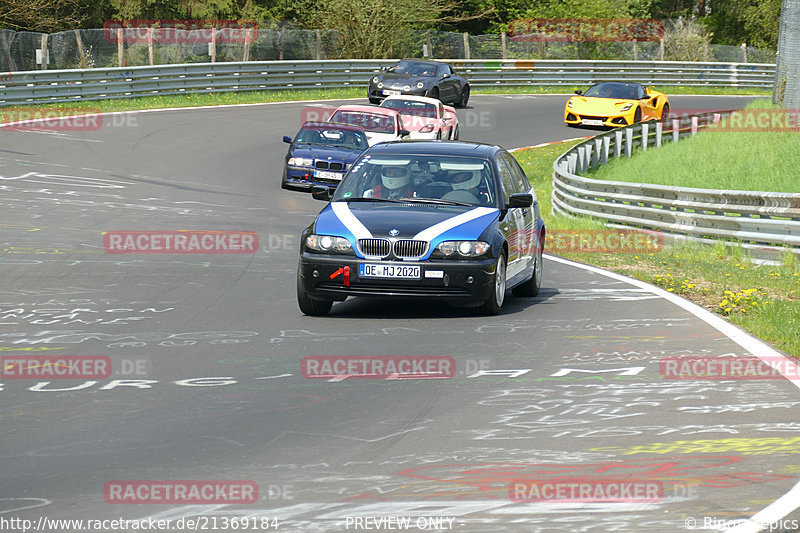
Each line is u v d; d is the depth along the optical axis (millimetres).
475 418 24219
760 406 25609
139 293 40438
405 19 171000
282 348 31312
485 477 19875
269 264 48688
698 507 18219
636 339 33719
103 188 72062
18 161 80750
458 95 138500
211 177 82438
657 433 23125
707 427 23656
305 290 36250
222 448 21531
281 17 187750
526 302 41062
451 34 176875
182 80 127938
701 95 177125
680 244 59781
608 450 21797
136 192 71688
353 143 83250
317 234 36500
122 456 20875
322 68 146000
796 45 104000
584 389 27109
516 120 130500
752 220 55250
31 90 109062
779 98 105500
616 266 52594
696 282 47281
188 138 100438
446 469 20359
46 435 22219
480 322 36156
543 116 136000
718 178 88188
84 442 21781
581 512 17938
